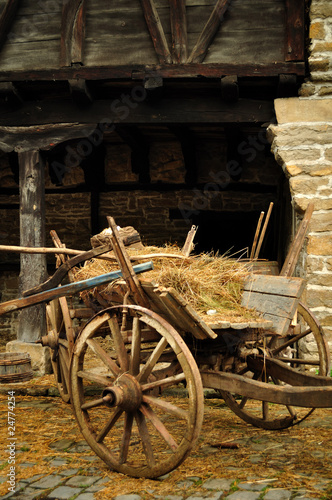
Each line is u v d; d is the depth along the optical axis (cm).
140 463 327
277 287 356
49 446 381
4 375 553
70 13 615
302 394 288
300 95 587
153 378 340
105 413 469
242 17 594
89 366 657
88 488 302
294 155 574
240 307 369
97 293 418
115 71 599
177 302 302
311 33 580
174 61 595
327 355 395
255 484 300
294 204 576
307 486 296
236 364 375
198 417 288
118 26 615
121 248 329
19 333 633
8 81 615
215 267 396
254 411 469
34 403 519
